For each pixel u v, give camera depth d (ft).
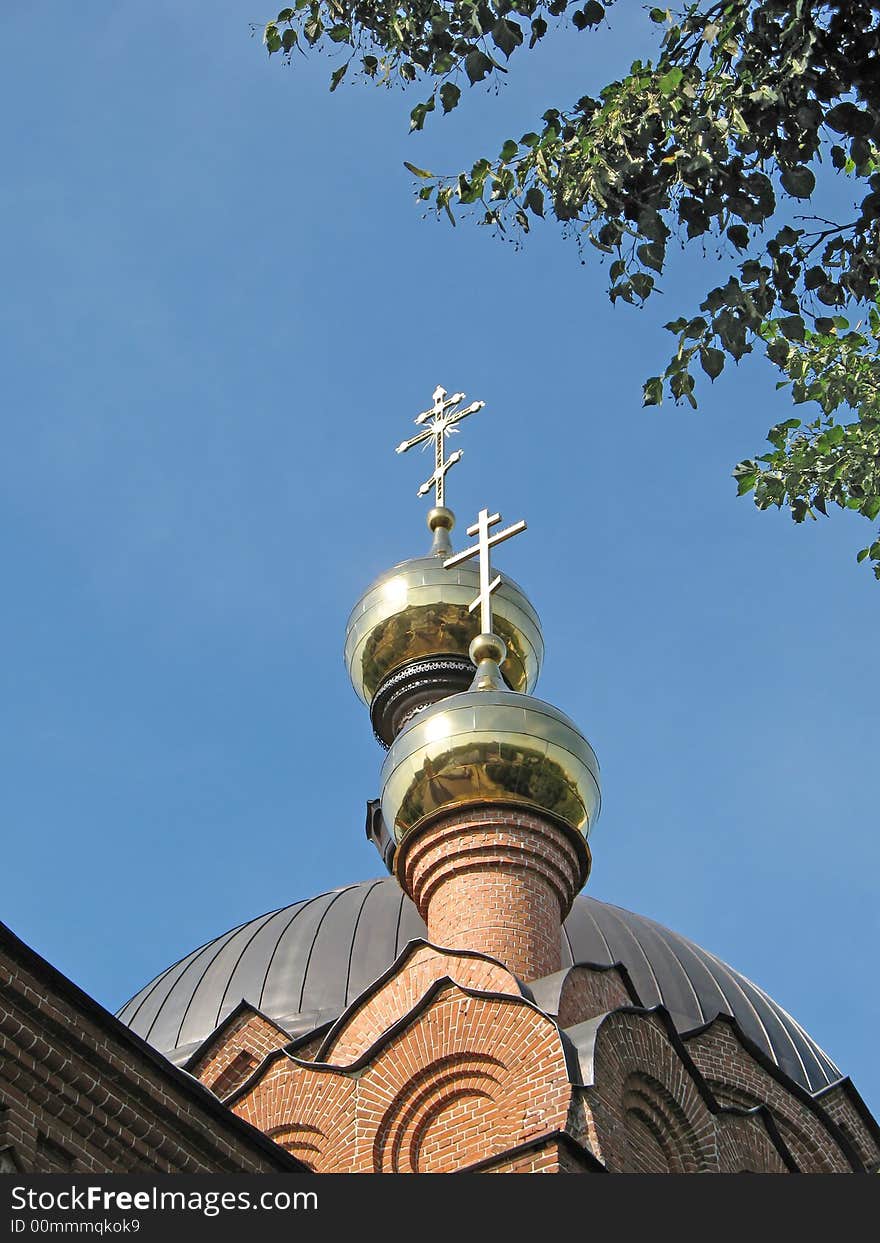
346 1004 103.45
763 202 42.32
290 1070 78.13
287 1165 55.36
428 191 46.06
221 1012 104.68
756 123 41.86
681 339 45.73
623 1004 80.18
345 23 45.52
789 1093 100.63
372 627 111.14
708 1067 99.04
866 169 46.34
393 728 110.22
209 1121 53.62
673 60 43.80
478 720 87.81
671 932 114.73
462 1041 73.82
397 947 106.73
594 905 113.09
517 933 83.05
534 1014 72.90
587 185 43.60
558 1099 69.72
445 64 44.52
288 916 112.47
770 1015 110.22
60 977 50.42
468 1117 72.38
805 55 40.91
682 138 42.63
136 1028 106.52
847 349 55.01
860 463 54.49
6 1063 49.03
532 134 45.32
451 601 110.11
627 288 44.21
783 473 55.16
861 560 56.03
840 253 44.55
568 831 87.66
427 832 87.76
